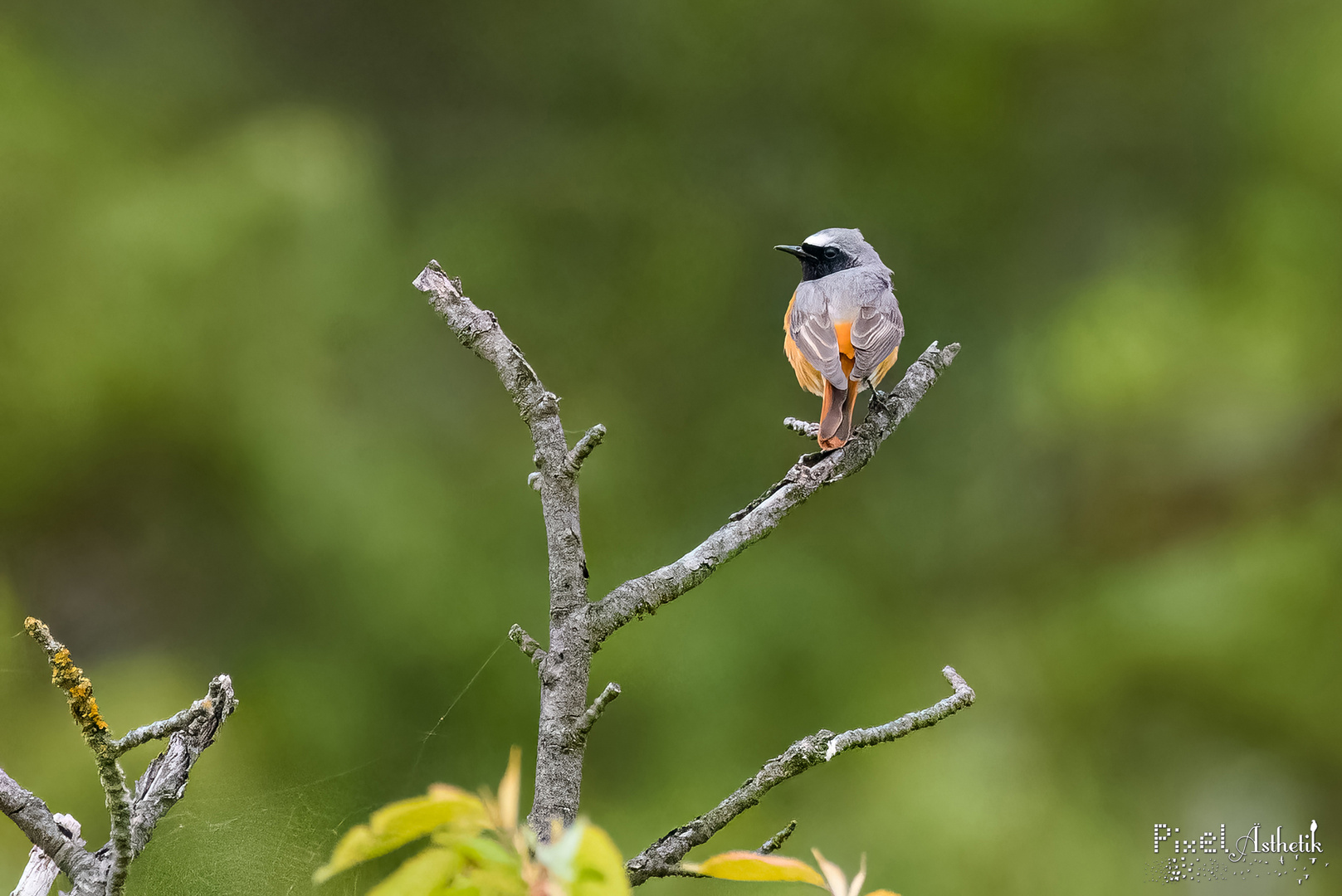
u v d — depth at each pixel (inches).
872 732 120.8
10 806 117.4
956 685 124.0
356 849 80.6
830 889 90.2
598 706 116.2
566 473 124.0
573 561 123.3
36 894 141.0
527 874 78.2
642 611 126.4
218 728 139.9
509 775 81.2
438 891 80.4
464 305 128.1
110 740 105.6
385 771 389.4
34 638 103.7
